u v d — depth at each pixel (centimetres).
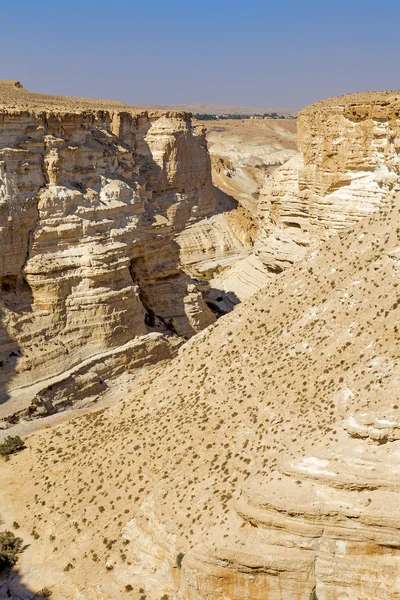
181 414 3769
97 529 3338
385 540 2589
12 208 5353
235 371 3828
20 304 5425
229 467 3188
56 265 5497
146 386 4316
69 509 3550
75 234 5638
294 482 2769
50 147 5650
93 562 3183
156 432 3738
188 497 3119
